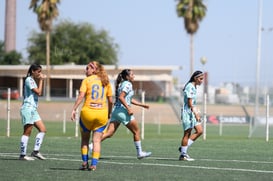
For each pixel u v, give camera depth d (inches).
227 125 3986.2
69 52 6525.6
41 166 1101.7
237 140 2130.9
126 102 1253.1
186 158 1258.6
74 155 1337.4
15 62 6732.3
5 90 5511.8
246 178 973.2
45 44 6697.8
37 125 1214.9
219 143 1881.2
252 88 5187.0
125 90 1243.2
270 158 1337.4
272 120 3361.2
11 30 6909.5
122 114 1257.4
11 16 6904.5
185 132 1256.2
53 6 5059.1
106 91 1029.2
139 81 5831.7
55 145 1662.2
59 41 6692.9
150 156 1357.0
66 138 2047.2
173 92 5816.9
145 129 3410.4
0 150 1455.5
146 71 5812.0
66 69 4638.3
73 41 6732.3
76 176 970.1
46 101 4525.1
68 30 6806.1
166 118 4362.7
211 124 4020.7
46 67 4810.5
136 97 4901.6
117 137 2294.5
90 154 1272.1
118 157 1321.4
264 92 4756.4
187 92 1245.7
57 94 4758.9
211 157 1350.9
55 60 6382.9
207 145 1775.3
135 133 1277.1
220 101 5462.6
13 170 1037.8
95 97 1013.8
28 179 930.1
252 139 2274.9
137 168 1097.4
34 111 1209.4
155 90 5821.9
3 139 1883.6
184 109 1255.5
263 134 2876.5
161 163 1192.8
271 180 952.3
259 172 1054.4
